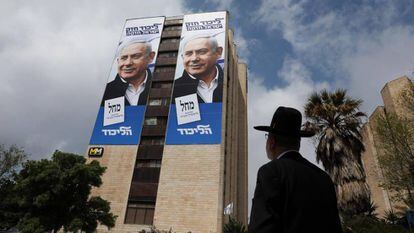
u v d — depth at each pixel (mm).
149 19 51438
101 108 43250
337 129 19906
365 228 15180
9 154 28859
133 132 40344
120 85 44969
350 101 20922
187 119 39781
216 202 33656
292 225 1662
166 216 33656
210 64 44312
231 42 55188
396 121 19156
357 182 17875
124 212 34625
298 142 2109
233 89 52094
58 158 24781
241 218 50812
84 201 24422
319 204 1775
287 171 1832
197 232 32219
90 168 24797
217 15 49469
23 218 22906
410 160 18234
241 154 56281
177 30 49875
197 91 41906
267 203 1702
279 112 2143
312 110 21156
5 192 26031
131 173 37188
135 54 47594
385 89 29672
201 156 36844
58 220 23281
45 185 23234
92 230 24578
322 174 2006
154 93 43719
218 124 38688
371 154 33250
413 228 15781
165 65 46062
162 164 37000
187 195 34625
